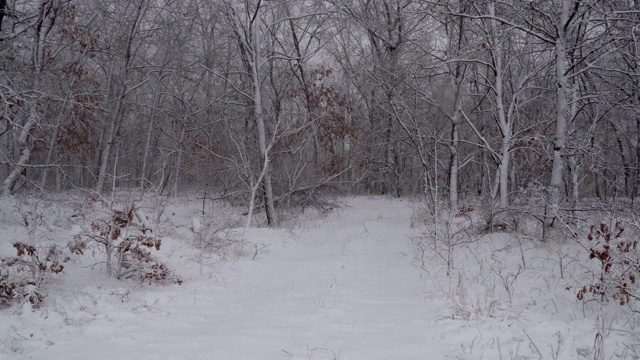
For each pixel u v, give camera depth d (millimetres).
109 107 25359
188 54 29828
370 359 5098
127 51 22469
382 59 25188
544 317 6785
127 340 5570
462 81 19547
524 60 18375
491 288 8578
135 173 32156
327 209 24781
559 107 12336
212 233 13562
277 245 15672
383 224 20281
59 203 17109
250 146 23641
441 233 13461
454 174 19438
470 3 14828
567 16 12047
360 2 26859
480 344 5605
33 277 7305
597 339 5445
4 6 15023
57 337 5648
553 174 12398
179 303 7598
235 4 20906
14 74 14836
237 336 5797
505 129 14727
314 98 26516
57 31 21734
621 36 11984
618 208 9703
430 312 7293
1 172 23516
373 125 29047
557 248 10562
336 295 8594
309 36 31312
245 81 28734
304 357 5062
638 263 7098
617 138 19984
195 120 27406
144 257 8578
